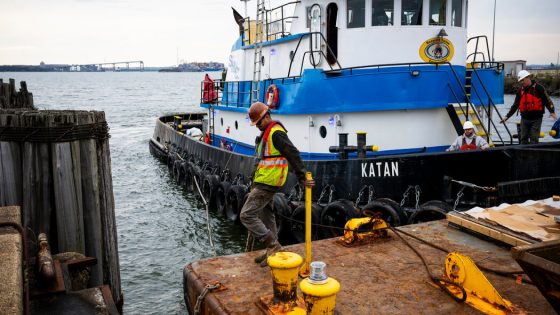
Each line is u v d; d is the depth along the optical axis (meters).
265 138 4.84
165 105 67.06
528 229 5.19
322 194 8.89
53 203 5.82
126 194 15.15
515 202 7.28
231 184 11.97
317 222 8.67
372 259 5.03
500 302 3.90
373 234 5.65
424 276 4.60
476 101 10.41
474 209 6.07
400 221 7.82
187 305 4.88
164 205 13.67
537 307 3.96
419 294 4.24
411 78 9.69
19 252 4.02
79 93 106.56
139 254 9.86
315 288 3.39
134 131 33.88
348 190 8.69
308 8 10.73
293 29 11.33
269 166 4.82
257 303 4.11
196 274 4.77
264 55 12.56
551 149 7.56
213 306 4.16
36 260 4.82
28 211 5.72
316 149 10.21
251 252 5.30
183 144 17.08
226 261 5.07
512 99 55.75
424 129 10.02
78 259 5.46
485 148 8.20
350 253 5.21
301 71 11.02
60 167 5.71
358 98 9.62
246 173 11.31
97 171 6.12
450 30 10.36
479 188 7.48
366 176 8.52
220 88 15.88
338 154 9.43
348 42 10.25
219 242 10.46
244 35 13.79
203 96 16.00
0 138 5.65
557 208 5.80
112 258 6.53
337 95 9.65
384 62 10.16
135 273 8.91
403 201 8.14
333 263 4.94
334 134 9.94
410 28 10.06
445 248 5.27
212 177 12.72
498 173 8.16
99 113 6.22
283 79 10.66
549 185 7.25
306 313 3.54
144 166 20.00
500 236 5.24
